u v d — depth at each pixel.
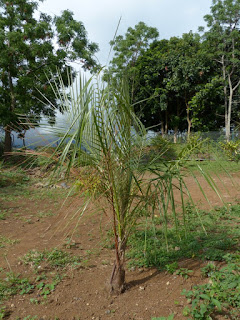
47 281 3.48
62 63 16.05
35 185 9.21
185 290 2.87
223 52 20.41
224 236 4.38
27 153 2.60
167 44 22.92
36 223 5.82
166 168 3.07
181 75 20.56
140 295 3.10
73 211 6.44
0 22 16.17
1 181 9.47
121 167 2.86
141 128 2.85
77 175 2.66
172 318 2.48
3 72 16.61
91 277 3.56
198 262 3.63
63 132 2.54
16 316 2.85
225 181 9.45
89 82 2.38
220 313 2.63
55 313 2.89
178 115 22.30
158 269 3.62
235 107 22.25
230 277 2.99
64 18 17.64
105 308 2.94
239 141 12.48
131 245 4.41
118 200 2.96
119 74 2.83
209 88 20.12
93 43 17.12
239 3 20.48
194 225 5.06
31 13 17.38
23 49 15.87
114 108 2.71
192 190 8.45
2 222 5.87
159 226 5.19
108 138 2.72
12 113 14.70
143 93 20.33
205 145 2.96
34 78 15.73
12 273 3.58
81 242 4.73
